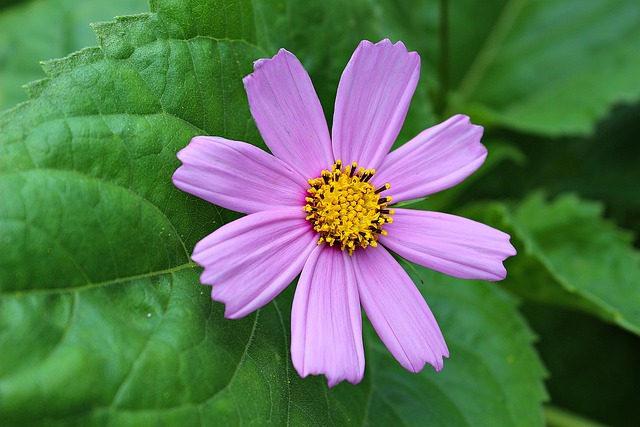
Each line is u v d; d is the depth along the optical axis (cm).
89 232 28
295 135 30
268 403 29
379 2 42
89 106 28
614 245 40
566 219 41
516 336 35
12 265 27
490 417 34
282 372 30
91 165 28
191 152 28
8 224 27
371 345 34
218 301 29
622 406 41
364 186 31
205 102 30
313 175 31
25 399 26
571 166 45
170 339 28
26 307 27
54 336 27
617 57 44
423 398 33
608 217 43
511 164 45
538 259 36
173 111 29
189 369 28
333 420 30
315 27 34
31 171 27
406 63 31
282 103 30
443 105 42
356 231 30
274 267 29
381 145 31
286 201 30
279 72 30
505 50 45
